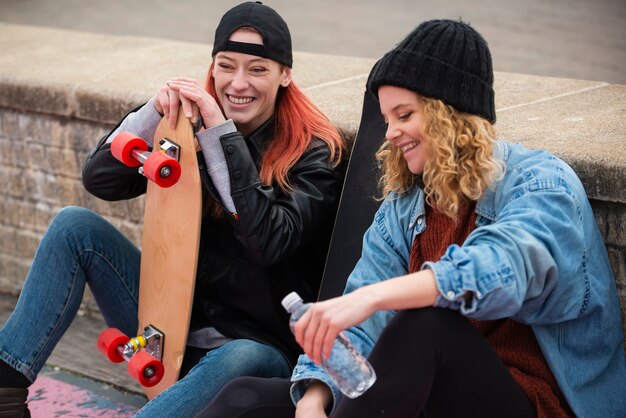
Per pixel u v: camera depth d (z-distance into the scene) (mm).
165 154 2896
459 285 2277
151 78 4324
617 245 2861
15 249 4750
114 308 3318
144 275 3184
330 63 4559
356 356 2332
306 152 3139
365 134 3111
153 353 3129
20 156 4582
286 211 3029
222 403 2613
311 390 2553
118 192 3332
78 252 3197
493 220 2535
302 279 3227
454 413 2408
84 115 4219
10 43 5332
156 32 8508
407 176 2734
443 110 2443
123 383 3914
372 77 2549
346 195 3109
